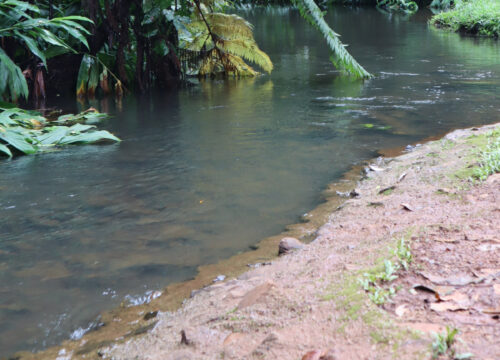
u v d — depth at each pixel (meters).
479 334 1.56
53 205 3.74
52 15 8.10
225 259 2.88
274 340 1.69
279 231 3.22
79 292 2.57
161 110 7.18
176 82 9.65
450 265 2.12
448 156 4.02
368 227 2.88
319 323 1.75
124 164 4.71
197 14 9.46
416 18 21.69
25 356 2.07
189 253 2.97
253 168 4.48
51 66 8.78
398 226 2.76
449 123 5.96
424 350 1.48
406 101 7.31
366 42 14.27
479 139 4.36
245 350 1.71
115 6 8.35
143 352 1.94
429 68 10.18
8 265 2.86
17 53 8.36
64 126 6.07
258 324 1.86
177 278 2.69
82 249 3.04
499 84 8.41
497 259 2.12
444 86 8.38
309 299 1.94
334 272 2.18
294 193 3.87
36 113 6.79
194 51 9.90
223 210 3.58
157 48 8.98
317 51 13.09
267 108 7.08
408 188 3.47
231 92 8.50
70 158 4.96
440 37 15.38
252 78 9.94
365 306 1.79
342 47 9.12
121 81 8.80
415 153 4.50
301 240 3.03
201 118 6.57
